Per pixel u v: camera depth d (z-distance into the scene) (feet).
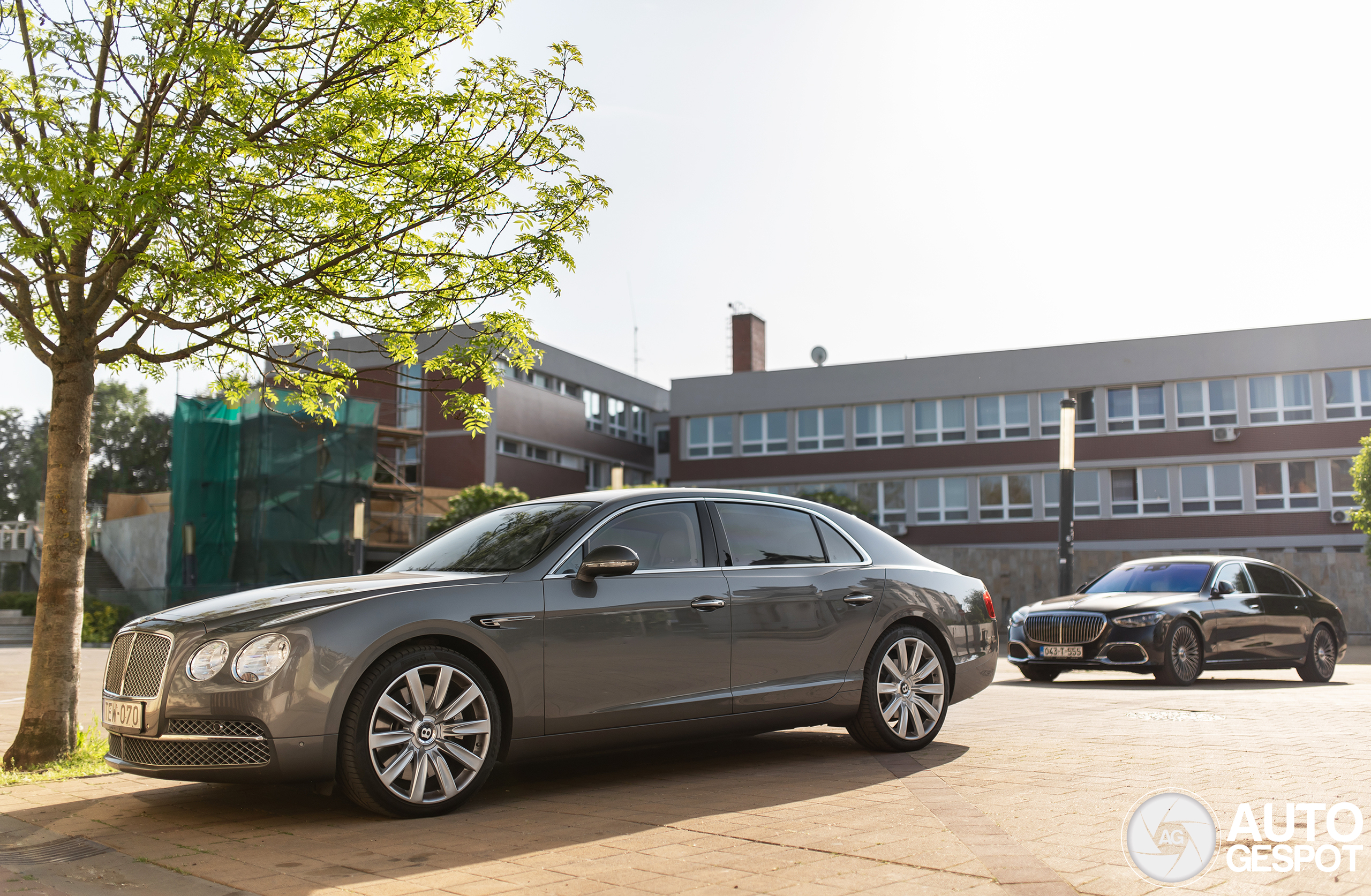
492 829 14.25
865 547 20.85
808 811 14.84
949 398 134.62
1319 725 23.93
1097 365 128.16
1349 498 118.73
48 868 12.74
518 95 23.93
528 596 16.29
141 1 21.45
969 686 21.57
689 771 18.60
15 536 112.16
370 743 14.69
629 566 16.60
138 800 16.69
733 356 156.15
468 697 15.53
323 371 26.07
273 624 14.73
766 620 18.60
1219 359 123.44
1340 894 10.46
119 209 19.44
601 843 13.30
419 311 23.65
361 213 22.77
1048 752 19.77
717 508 19.13
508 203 23.90
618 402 165.68
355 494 104.17
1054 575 94.79
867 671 19.88
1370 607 88.58
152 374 25.43
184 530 94.68
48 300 24.88
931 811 14.64
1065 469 56.80
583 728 16.49
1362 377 119.34
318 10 22.99
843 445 138.51
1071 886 10.84
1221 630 38.17
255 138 22.00
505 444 137.90
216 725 14.47
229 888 11.59
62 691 21.12
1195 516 123.65
